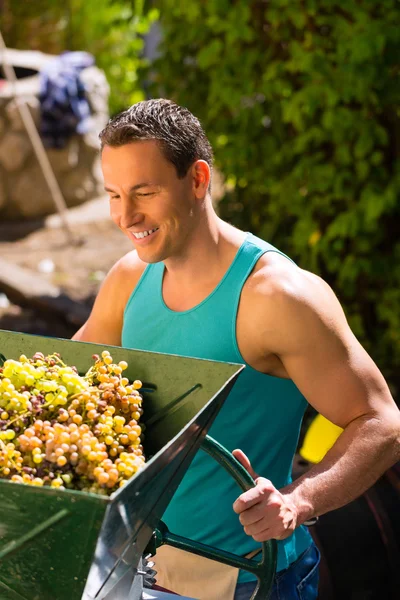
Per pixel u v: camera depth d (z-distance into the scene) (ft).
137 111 5.64
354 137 13.56
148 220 5.66
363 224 13.73
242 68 14.12
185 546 5.30
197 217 5.84
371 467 5.55
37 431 4.55
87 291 20.92
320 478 5.41
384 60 12.73
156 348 6.16
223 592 6.09
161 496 4.65
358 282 14.80
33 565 4.17
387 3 12.50
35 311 20.43
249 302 5.80
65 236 25.17
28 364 4.94
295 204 14.43
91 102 27.61
